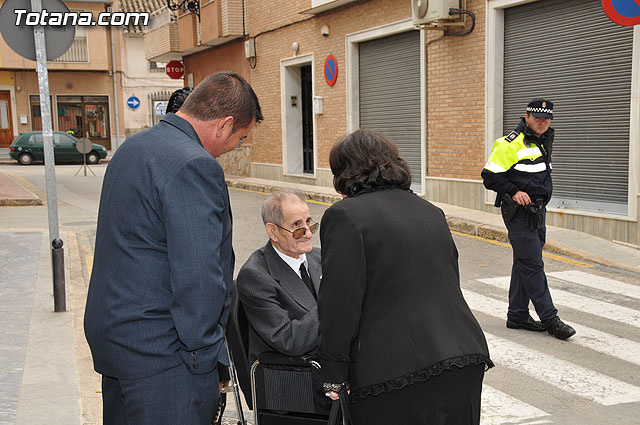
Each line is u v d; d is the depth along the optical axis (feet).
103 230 7.80
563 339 18.80
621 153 31.07
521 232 18.88
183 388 7.58
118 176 7.78
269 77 61.77
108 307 7.55
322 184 54.90
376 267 7.66
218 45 70.74
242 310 9.89
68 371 14.93
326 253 7.81
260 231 36.99
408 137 46.03
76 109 119.14
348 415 7.91
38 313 19.85
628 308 21.86
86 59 116.98
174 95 10.75
